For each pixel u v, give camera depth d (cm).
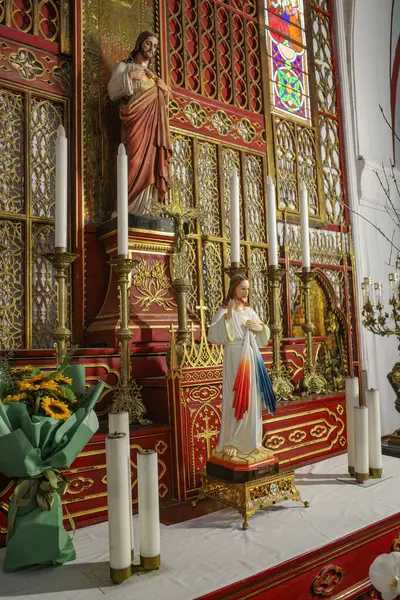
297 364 399
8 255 336
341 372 539
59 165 271
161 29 426
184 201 432
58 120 368
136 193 366
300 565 181
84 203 361
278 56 550
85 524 225
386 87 660
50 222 355
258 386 240
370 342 583
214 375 273
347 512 227
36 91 355
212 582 162
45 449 183
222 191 458
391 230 645
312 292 542
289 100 552
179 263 343
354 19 617
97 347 329
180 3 454
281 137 531
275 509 234
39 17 365
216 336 244
